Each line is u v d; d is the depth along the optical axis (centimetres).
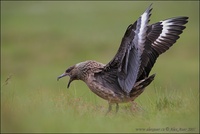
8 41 4641
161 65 3606
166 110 1193
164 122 1100
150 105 1279
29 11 5991
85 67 1312
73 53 4147
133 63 1184
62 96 1301
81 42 4400
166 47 1365
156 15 5488
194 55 4056
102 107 1323
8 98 1252
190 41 4403
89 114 1168
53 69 3650
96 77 1290
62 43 4412
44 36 4688
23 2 6544
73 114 1136
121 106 1363
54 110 1167
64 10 5903
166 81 2967
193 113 1128
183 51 4134
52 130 1014
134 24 1151
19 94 1464
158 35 1367
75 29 4962
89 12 5709
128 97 1272
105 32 4791
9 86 1617
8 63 3959
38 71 3594
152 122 1101
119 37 4547
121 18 5341
